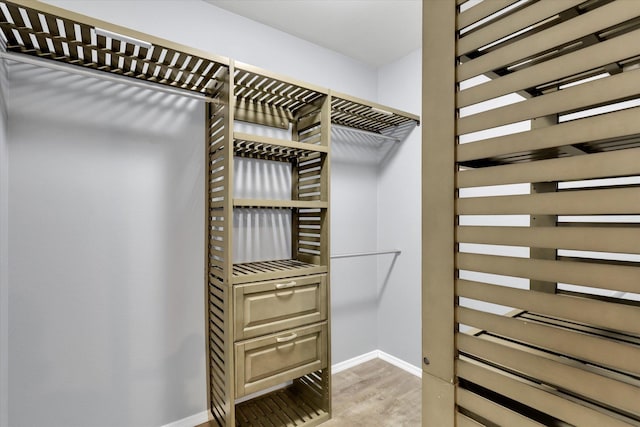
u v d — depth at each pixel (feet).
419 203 8.05
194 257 6.11
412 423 6.18
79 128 5.11
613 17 1.28
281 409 6.47
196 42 6.06
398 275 8.55
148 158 5.67
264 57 6.92
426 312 1.98
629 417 1.28
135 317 5.56
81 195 5.12
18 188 4.68
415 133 8.14
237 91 6.19
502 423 1.63
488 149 1.69
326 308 6.24
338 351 8.34
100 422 5.26
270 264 6.61
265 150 6.60
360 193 8.74
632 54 1.23
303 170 7.18
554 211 1.45
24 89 4.73
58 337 4.95
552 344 1.45
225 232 5.23
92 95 5.21
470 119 1.76
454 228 1.83
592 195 1.34
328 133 6.28
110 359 5.35
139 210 5.59
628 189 1.25
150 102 5.69
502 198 1.63
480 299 1.71
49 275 4.89
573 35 1.39
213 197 6.00
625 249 1.25
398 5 6.32
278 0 6.15
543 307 1.47
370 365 8.62
